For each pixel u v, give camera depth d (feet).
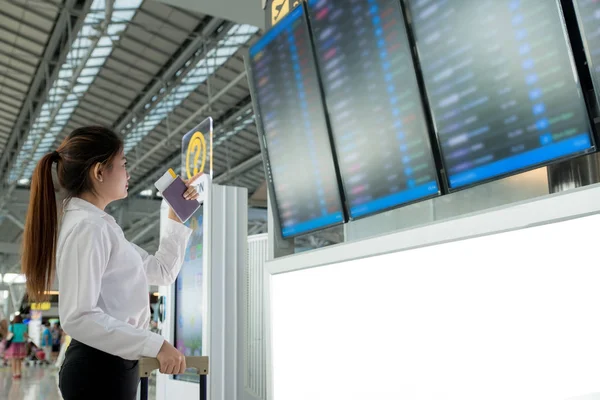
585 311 3.84
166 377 12.64
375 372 5.61
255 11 17.44
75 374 5.38
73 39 40.42
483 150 5.05
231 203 11.45
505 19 4.75
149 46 41.29
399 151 5.92
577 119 4.33
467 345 4.68
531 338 4.19
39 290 5.49
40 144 60.23
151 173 69.46
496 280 4.46
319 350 6.45
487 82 4.96
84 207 5.61
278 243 7.96
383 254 5.58
